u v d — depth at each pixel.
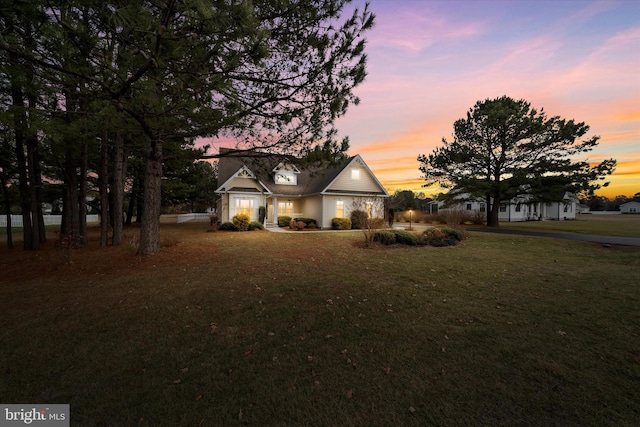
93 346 3.14
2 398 2.29
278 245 10.59
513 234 14.69
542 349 3.04
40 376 2.59
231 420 2.05
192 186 23.97
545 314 4.02
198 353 3.00
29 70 3.72
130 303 4.47
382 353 2.99
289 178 21.30
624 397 2.24
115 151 10.59
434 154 21.19
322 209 18.61
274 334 3.46
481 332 3.48
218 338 3.35
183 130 6.29
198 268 6.81
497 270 6.71
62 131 5.27
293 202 21.70
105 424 2.01
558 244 10.96
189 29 2.88
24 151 10.25
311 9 4.59
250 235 13.95
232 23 2.71
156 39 2.83
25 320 3.82
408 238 10.84
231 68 3.60
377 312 4.14
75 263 7.24
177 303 4.47
